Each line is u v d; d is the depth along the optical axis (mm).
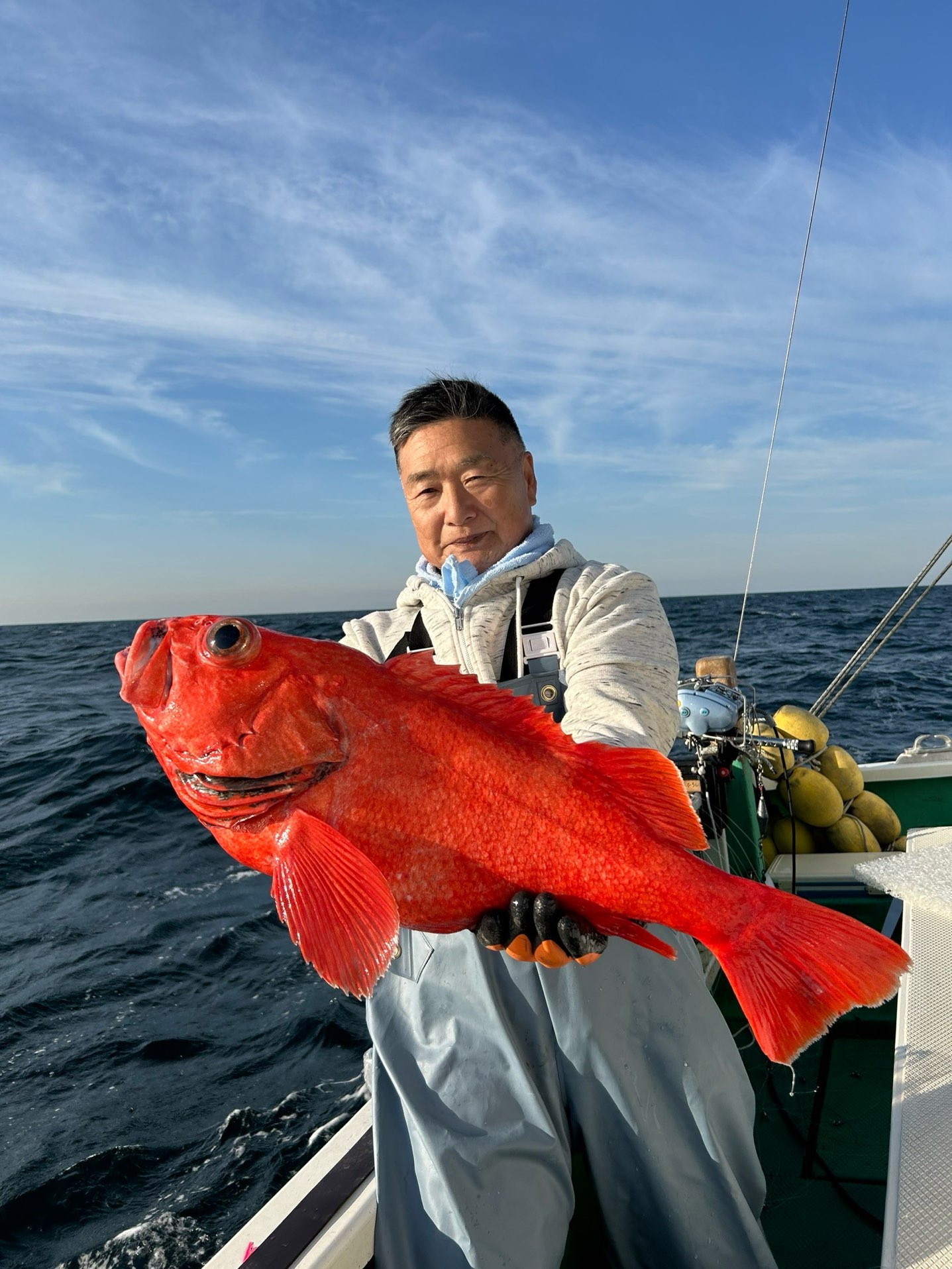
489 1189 1599
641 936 1312
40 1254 3621
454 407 2117
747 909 1283
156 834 9820
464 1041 1719
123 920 7219
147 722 1360
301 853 1288
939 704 13352
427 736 1340
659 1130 1671
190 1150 4203
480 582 2076
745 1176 1766
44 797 11711
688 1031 1710
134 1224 3742
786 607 57781
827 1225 2207
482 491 2154
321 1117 4371
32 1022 5570
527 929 1274
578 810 1316
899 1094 1762
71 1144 4281
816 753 4051
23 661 41938
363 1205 1780
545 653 2012
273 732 1314
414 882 1333
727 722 3270
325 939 1239
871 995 1206
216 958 6359
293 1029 5250
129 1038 5281
